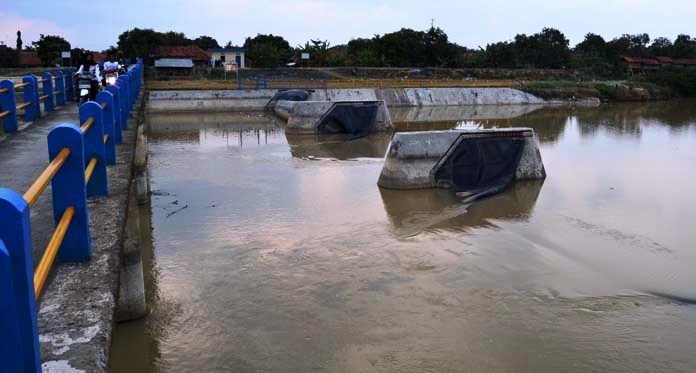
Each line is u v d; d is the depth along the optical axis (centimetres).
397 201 1516
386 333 788
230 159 2147
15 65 5991
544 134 2977
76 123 1229
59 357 311
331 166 2023
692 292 938
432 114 4238
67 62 6056
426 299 898
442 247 1143
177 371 693
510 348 754
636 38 12438
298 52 6894
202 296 899
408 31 7544
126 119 1330
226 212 1388
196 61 6075
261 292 918
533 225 1304
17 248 239
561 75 7456
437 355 732
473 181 1672
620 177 1823
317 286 943
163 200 1505
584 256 1099
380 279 974
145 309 813
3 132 1088
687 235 1236
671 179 1795
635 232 1255
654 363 725
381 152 2370
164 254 1088
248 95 4238
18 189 640
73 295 381
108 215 545
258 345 752
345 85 4822
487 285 954
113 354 729
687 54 11219
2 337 210
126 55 6266
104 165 609
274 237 1195
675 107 5153
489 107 5000
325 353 734
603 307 880
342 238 1192
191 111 4125
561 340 777
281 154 2286
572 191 1639
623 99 5953
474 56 7888
